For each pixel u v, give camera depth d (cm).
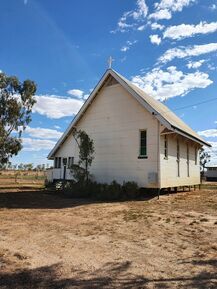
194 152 2662
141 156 1941
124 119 2059
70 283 503
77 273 546
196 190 2658
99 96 2216
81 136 2105
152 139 1906
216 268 570
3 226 953
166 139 2009
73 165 2111
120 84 2095
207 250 684
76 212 1255
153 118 1912
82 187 1945
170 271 555
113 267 576
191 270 560
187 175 2412
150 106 1880
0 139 1789
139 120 1983
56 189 2339
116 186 1883
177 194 2155
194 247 710
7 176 5722
